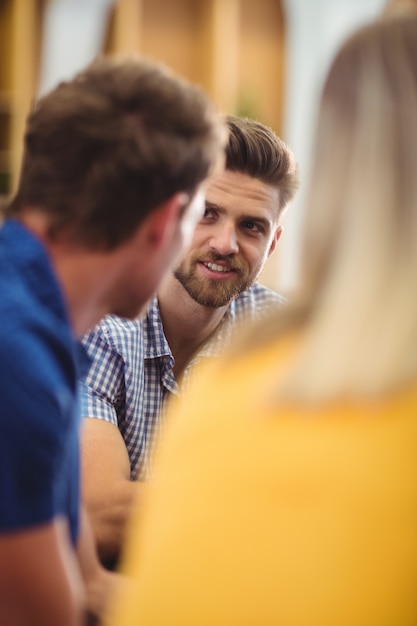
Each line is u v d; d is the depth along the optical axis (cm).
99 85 126
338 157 96
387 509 88
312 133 100
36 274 121
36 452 112
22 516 113
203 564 90
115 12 663
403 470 88
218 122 131
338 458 89
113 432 201
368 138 94
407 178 92
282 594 88
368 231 92
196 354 219
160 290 212
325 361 91
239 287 214
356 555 87
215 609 89
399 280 91
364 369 90
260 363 97
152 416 212
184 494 93
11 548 113
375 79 96
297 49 710
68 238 124
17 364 112
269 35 711
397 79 95
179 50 694
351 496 88
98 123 123
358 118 95
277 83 717
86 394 202
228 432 94
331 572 87
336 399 91
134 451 211
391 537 88
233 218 210
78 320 128
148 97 125
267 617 88
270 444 91
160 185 124
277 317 100
